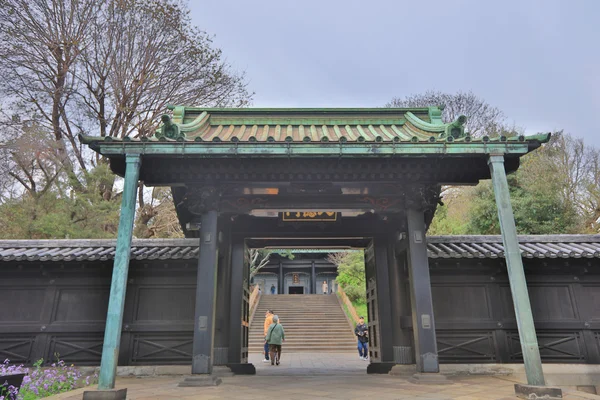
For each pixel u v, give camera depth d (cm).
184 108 962
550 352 932
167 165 768
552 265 977
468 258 959
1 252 959
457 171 811
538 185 2278
